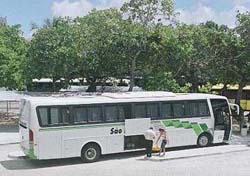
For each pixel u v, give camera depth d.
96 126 20.89
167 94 23.19
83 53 32.88
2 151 23.98
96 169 19.16
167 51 31.73
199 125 23.89
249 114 36.16
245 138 28.30
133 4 32.03
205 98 24.23
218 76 35.41
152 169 19.00
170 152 22.66
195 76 37.69
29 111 19.78
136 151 23.33
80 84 41.62
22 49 37.34
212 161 20.78
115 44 31.75
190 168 19.19
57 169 19.34
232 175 17.84
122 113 21.59
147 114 22.22
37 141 19.55
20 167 19.88
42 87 43.59
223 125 24.84
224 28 35.03
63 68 32.88
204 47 35.22
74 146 20.39
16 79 33.94
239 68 33.91
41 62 32.81
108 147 21.23
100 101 21.06
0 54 34.78
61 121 20.08
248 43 32.78
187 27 33.44
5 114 40.06
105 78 38.25
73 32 33.22
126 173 18.20
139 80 36.59
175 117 23.06
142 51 31.94
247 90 45.66
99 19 33.06
